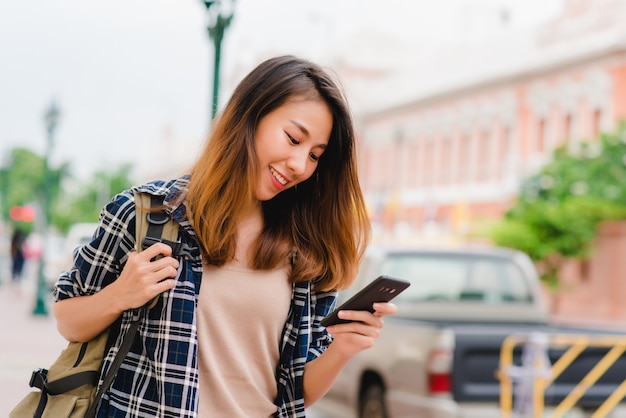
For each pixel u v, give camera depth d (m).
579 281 32.75
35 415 2.56
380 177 46.53
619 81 32.25
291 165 2.67
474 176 39.12
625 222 30.70
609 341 7.13
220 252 2.61
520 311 8.57
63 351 2.63
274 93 2.66
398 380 7.20
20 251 36.12
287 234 2.78
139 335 2.55
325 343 2.91
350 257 2.87
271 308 2.68
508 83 37.53
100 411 2.54
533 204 31.77
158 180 2.74
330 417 8.43
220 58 8.69
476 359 6.88
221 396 2.61
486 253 8.60
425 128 42.88
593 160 31.08
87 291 2.59
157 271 2.48
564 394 7.07
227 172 2.61
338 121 2.76
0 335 17.28
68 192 98.94
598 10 33.84
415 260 8.40
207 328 2.61
